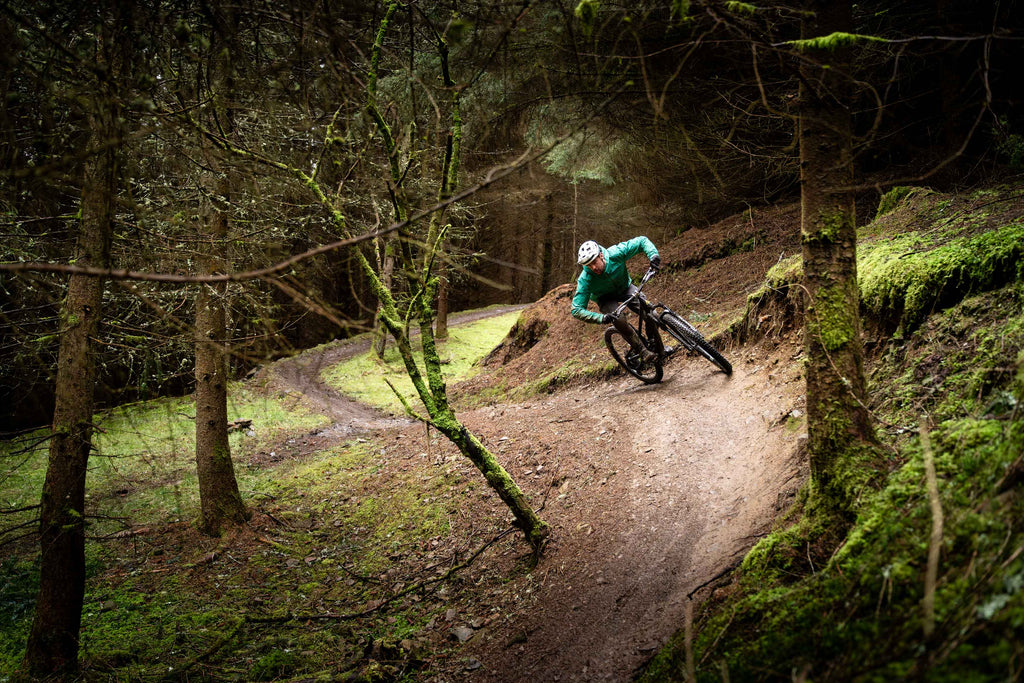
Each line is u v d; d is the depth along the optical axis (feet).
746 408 19.90
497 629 15.53
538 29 12.17
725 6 8.07
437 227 16.75
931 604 5.91
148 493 31.68
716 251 36.47
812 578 9.27
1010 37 7.14
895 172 28.81
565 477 20.79
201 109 10.40
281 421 45.37
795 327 21.72
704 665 9.17
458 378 55.01
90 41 10.23
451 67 16.06
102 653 17.37
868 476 10.03
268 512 28.12
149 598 21.67
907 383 13.73
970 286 14.02
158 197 14.99
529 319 44.42
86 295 15.28
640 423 22.13
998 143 22.49
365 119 15.17
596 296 24.66
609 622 13.23
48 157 10.03
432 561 20.75
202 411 26.73
